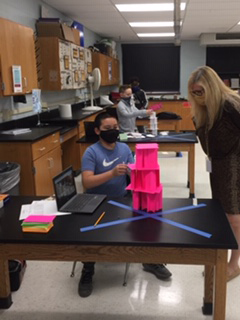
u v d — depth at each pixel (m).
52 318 1.97
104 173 2.08
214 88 1.95
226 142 2.02
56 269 2.50
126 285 2.27
